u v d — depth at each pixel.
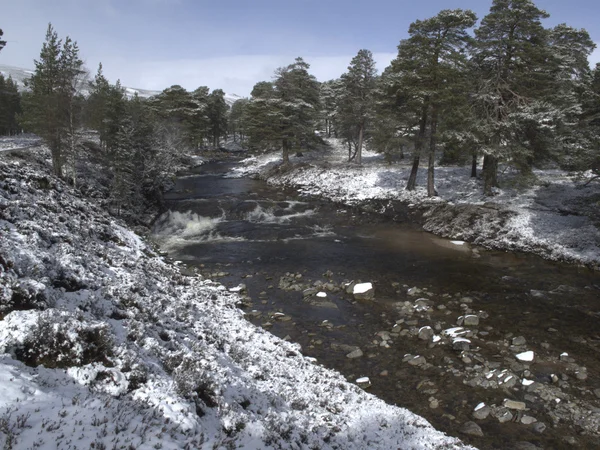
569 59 29.88
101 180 33.78
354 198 36.12
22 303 6.57
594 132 20.17
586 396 9.84
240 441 5.60
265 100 55.06
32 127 28.34
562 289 17.31
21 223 9.81
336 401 8.89
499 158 27.42
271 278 18.56
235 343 10.47
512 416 9.14
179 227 28.45
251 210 33.28
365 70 47.50
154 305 9.86
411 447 7.43
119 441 4.32
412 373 11.00
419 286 17.72
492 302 15.94
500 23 27.08
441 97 27.92
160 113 66.06
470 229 25.84
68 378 5.34
